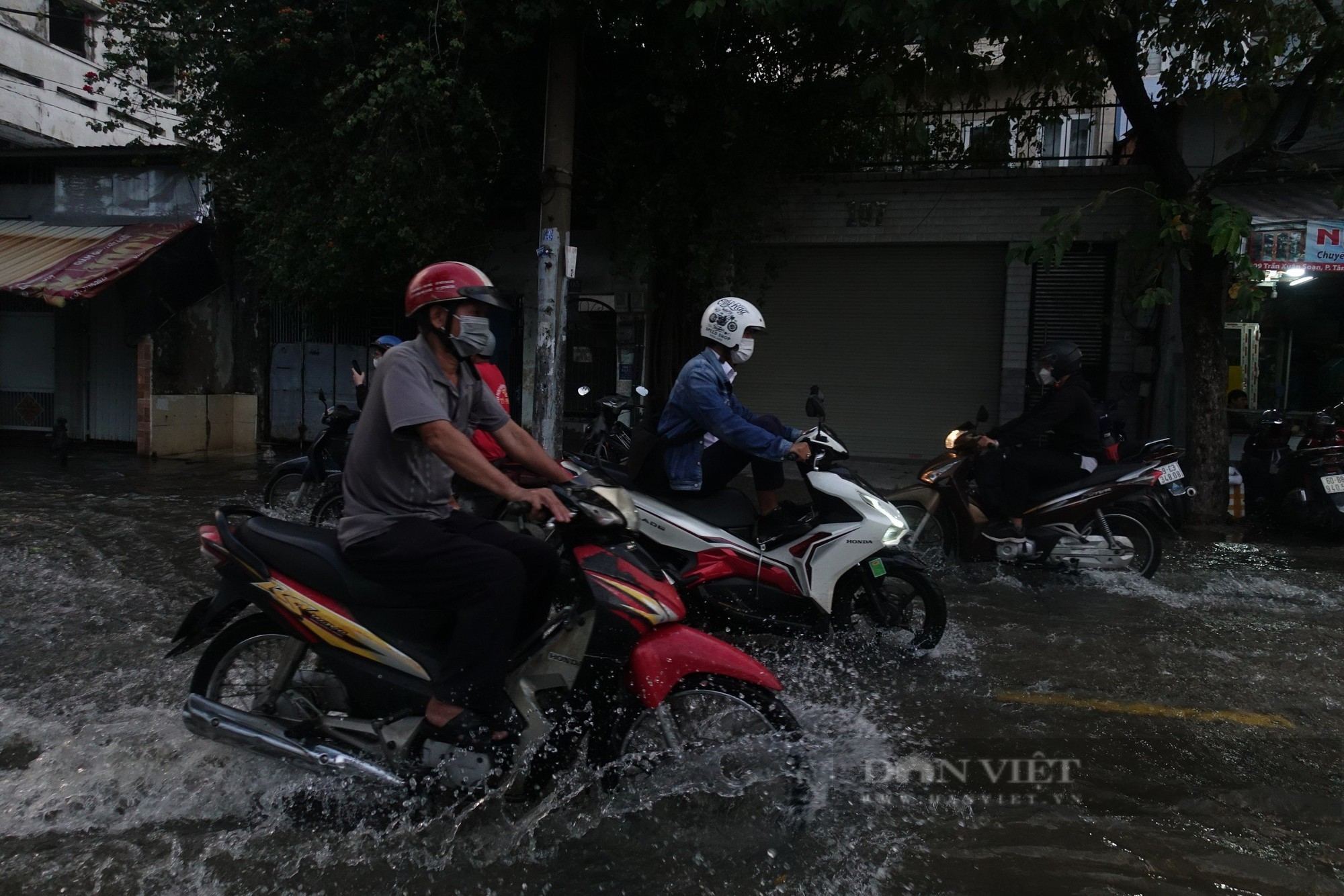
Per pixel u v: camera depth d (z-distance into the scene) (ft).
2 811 9.79
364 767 9.48
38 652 14.94
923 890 8.78
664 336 42.32
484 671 9.21
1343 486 26.09
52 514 27.14
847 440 42.29
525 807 9.85
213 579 19.92
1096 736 12.52
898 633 15.83
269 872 8.79
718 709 10.22
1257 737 12.62
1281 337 36.37
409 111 33.81
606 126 37.99
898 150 39.60
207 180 41.81
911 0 24.80
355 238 35.60
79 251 41.32
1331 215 32.99
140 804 9.97
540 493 9.25
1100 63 32.73
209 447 43.91
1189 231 26.40
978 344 40.60
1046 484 20.77
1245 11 29.12
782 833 9.68
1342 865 9.43
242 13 35.17
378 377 9.39
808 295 42.09
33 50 59.93
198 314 43.27
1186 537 27.61
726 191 37.88
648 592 9.71
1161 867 9.30
